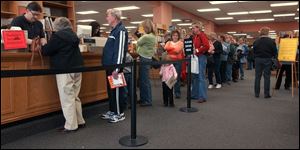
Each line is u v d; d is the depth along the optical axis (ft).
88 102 13.58
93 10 43.21
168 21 38.09
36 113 11.11
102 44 14.11
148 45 14.14
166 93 14.69
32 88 10.89
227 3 36.78
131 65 9.25
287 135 9.85
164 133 10.14
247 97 17.34
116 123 11.42
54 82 11.72
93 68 8.48
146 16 49.11
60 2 24.00
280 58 17.72
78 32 13.58
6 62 9.83
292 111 13.53
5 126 10.40
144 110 13.75
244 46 24.72
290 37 18.12
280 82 20.33
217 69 21.11
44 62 11.02
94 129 10.63
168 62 11.73
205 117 12.37
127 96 14.01
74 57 10.39
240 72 25.49
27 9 12.67
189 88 13.85
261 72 17.19
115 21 11.37
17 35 10.16
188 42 15.44
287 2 34.60
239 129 10.59
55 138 9.62
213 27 47.26
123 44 11.14
